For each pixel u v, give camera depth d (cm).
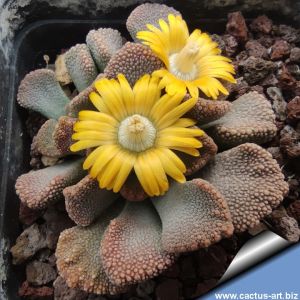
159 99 5
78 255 6
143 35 6
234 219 5
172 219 5
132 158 5
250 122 6
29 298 6
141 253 5
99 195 6
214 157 6
